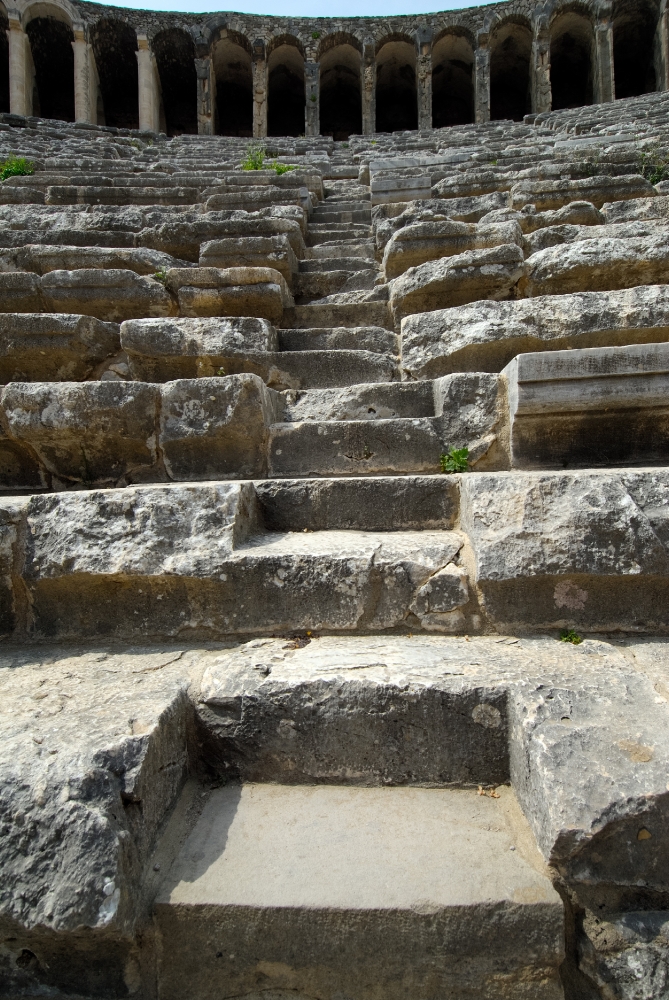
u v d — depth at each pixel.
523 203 7.16
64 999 1.52
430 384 3.71
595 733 1.71
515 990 1.50
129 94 24.48
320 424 3.39
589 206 6.16
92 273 4.99
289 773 1.99
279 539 2.62
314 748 1.97
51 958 1.52
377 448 3.35
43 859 1.45
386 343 4.60
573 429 3.19
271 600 2.35
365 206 8.95
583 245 4.71
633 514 2.22
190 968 1.54
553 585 2.27
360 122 26.61
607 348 3.06
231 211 7.38
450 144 14.08
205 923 1.53
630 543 2.21
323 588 2.33
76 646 2.41
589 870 1.53
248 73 24.66
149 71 21.97
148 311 5.10
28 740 1.69
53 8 21.11
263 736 1.98
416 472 3.33
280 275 5.20
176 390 3.32
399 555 2.35
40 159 11.78
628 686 1.90
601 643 2.21
